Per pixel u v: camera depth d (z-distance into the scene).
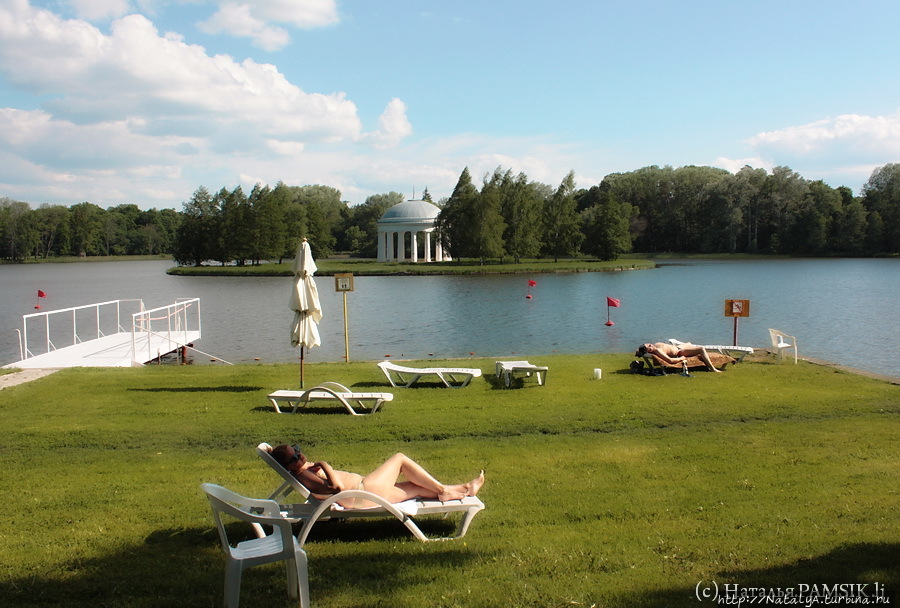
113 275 96.62
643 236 132.50
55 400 11.98
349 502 5.76
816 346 25.69
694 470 7.88
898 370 20.61
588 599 4.69
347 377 14.70
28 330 35.50
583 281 69.62
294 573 4.70
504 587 4.89
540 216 104.94
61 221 147.25
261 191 108.06
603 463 8.19
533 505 6.74
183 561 5.42
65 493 7.10
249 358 24.08
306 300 12.74
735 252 120.12
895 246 110.44
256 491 7.17
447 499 5.99
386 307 44.41
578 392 12.69
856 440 9.16
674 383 13.59
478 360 17.41
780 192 116.88
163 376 14.66
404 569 5.22
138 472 7.87
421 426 10.09
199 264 113.50
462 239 93.69
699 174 128.25
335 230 159.88
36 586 4.94
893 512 6.39
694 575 5.07
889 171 112.25
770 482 7.40
